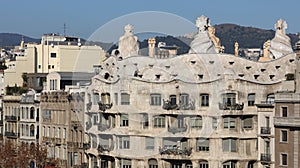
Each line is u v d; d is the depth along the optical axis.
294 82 132.38
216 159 129.50
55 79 165.50
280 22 161.00
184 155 124.69
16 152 146.88
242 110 131.88
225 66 136.12
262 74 138.38
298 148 122.00
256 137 133.00
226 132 131.12
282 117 124.94
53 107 155.00
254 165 133.25
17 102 169.62
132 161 121.06
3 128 175.25
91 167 134.00
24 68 193.50
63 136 151.25
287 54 141.25
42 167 144.25
